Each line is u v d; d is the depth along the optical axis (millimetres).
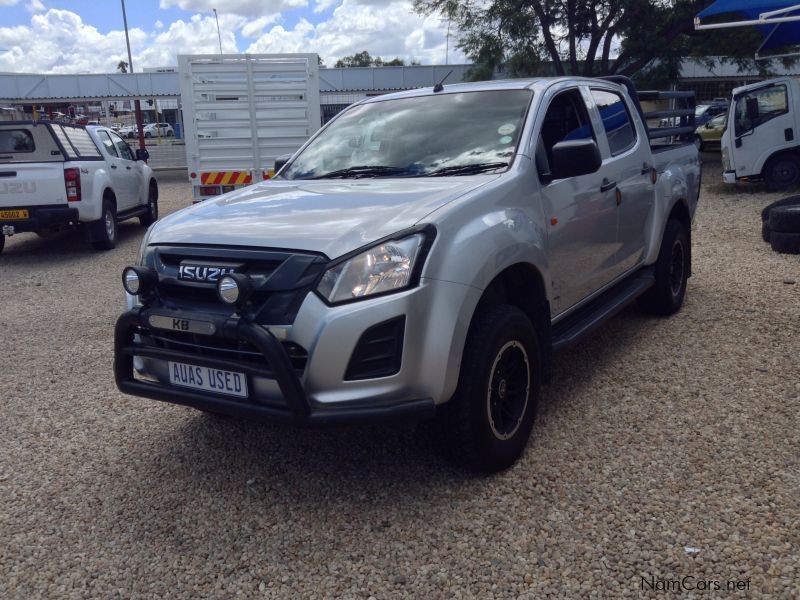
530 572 2826
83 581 2918
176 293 3344
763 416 4066
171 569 2975
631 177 5078
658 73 20688
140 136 28844
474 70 21953
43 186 10227
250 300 3105
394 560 2949
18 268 10055
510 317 3426
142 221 13992
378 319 2982
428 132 4305
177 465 3852
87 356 5832
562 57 21375
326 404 3004
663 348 5258
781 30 12961
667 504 3225
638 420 4094
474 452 3367
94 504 3500
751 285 6910
